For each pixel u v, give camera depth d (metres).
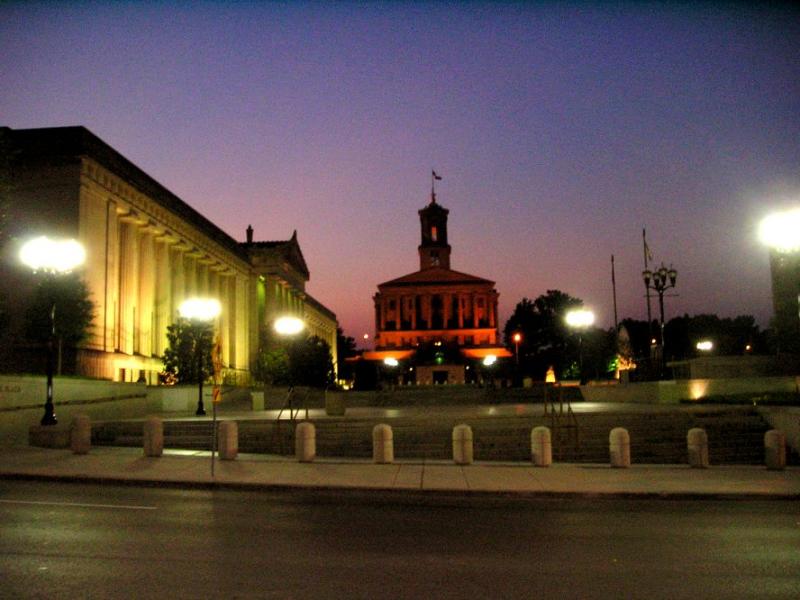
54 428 26.08
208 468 20.56
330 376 78.50
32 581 8.59
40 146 45.16
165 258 60.16
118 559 9.74
